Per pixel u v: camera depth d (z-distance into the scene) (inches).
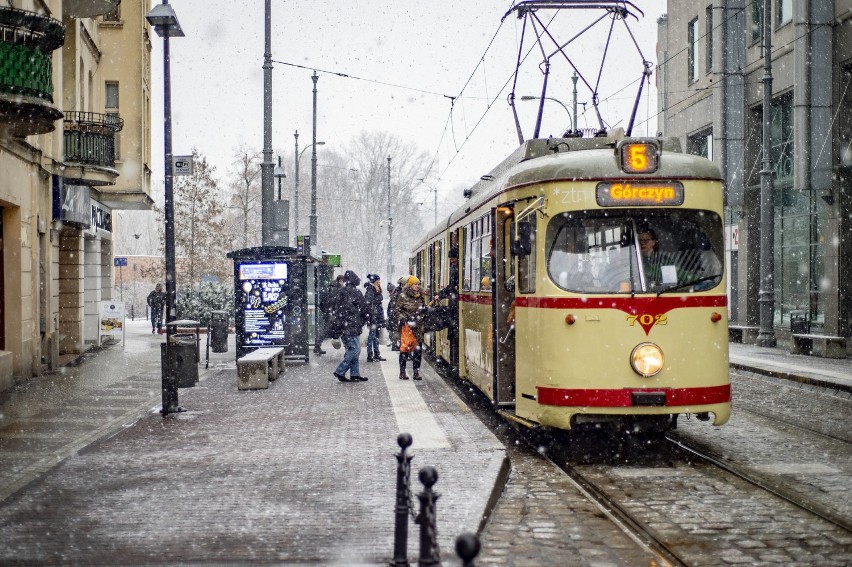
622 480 358.9
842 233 998.4
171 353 520.7
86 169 847.1
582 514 306.3
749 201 1227.2
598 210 393.7
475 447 397.7
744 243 1235.9
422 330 697.6
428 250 901.2
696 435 460.1
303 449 402.9
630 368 383.2
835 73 992.2
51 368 789.2
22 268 714.8
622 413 382.9
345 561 242.7
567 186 395.9
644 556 258.2
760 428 481.1
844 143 985.5
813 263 1085.1
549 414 391.5
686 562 252.4
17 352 709.3
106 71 1090.7
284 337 820.6
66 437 447.5
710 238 397.7
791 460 393.1
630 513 307.0
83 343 1040.8
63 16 877.2
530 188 413.7
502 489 343.3
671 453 414.6
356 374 689.6
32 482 341.7
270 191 890.7
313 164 1429.6
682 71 1411.2
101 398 606.5
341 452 393.7
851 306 999.6
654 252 392.5
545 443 447.5
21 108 573.9
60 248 984.9
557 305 390.3
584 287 389.7
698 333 387.5
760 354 921.5
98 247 1104.2
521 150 463.2
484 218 512.7
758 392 652.1
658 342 384.5
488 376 493.0
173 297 529.0
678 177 395.5
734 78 1219.2
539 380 397.7
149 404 571.2
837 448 421.4
